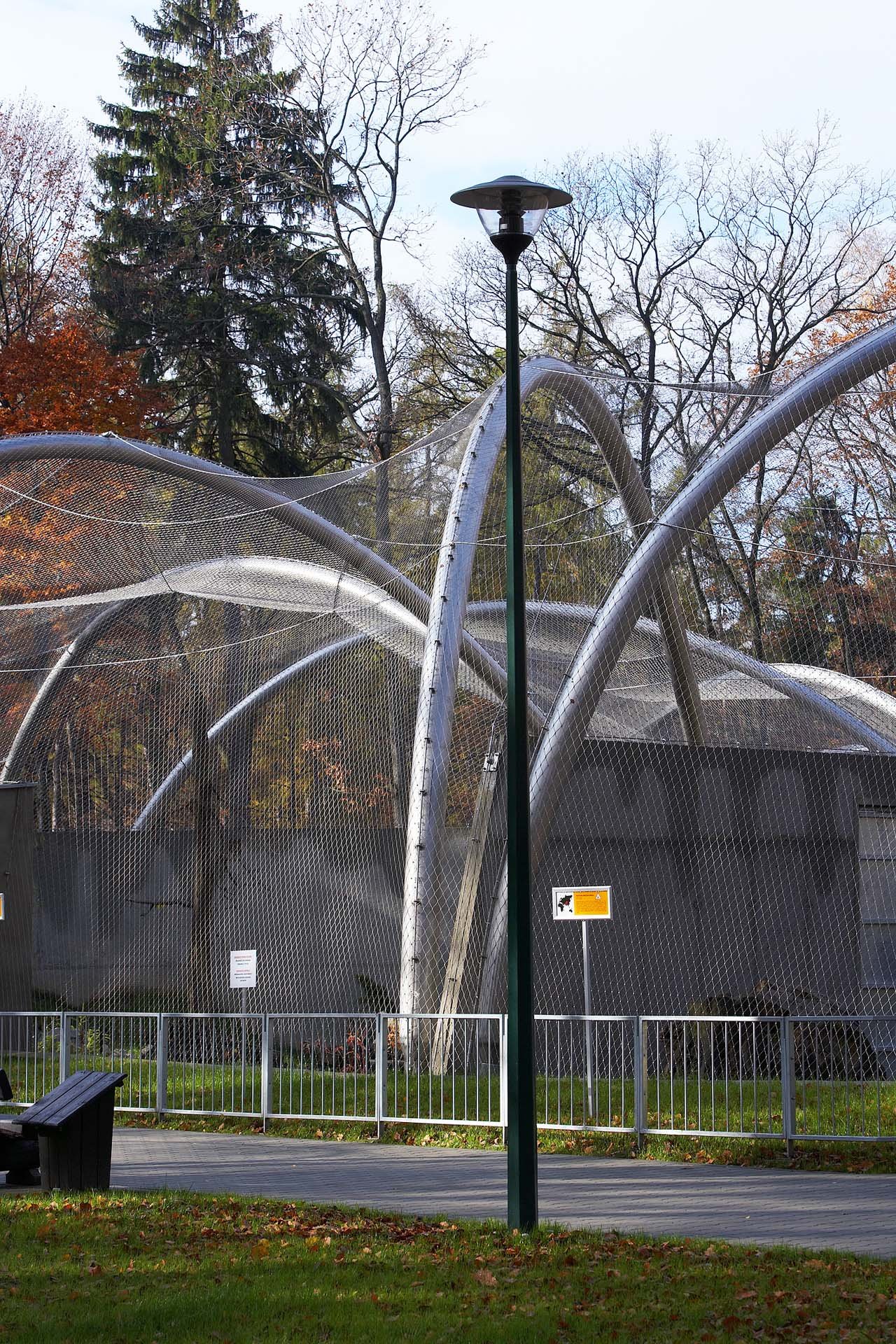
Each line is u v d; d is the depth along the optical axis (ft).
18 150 120.67
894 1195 32.65
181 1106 47.67
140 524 69.36
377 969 62.44
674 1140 39.06
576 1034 54.19
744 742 73.41
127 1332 21.29
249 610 75.82
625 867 55.62
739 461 56.65
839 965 57.52
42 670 74.69
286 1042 60.75
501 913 53.16
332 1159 38.83
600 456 74.28
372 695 74.95
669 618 62.44
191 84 143.33
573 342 127.75
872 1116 40.93
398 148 128.67
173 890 67.56
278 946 63.98
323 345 134.72
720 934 56.34
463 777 68.23
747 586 74.54
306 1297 23.07
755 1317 21.56
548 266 128.36
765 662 72.79
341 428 140.87
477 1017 41.50
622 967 54.95
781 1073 38.01
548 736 54.65
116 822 71.46
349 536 65.21
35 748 75.97
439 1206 31.50
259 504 66.59
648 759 56.65
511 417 29.37
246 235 136.87
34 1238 27.99
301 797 73.46
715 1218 29.94
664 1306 22.45
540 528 73.20
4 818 63.46
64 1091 34.73
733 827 57.11
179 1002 65.51
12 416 107.45
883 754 59.77
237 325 135.85
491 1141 41.29
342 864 64.08
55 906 69.56
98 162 140.15
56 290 122.93
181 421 132.26
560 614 71.41
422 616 64.80
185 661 75.66
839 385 57.31
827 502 72.54
